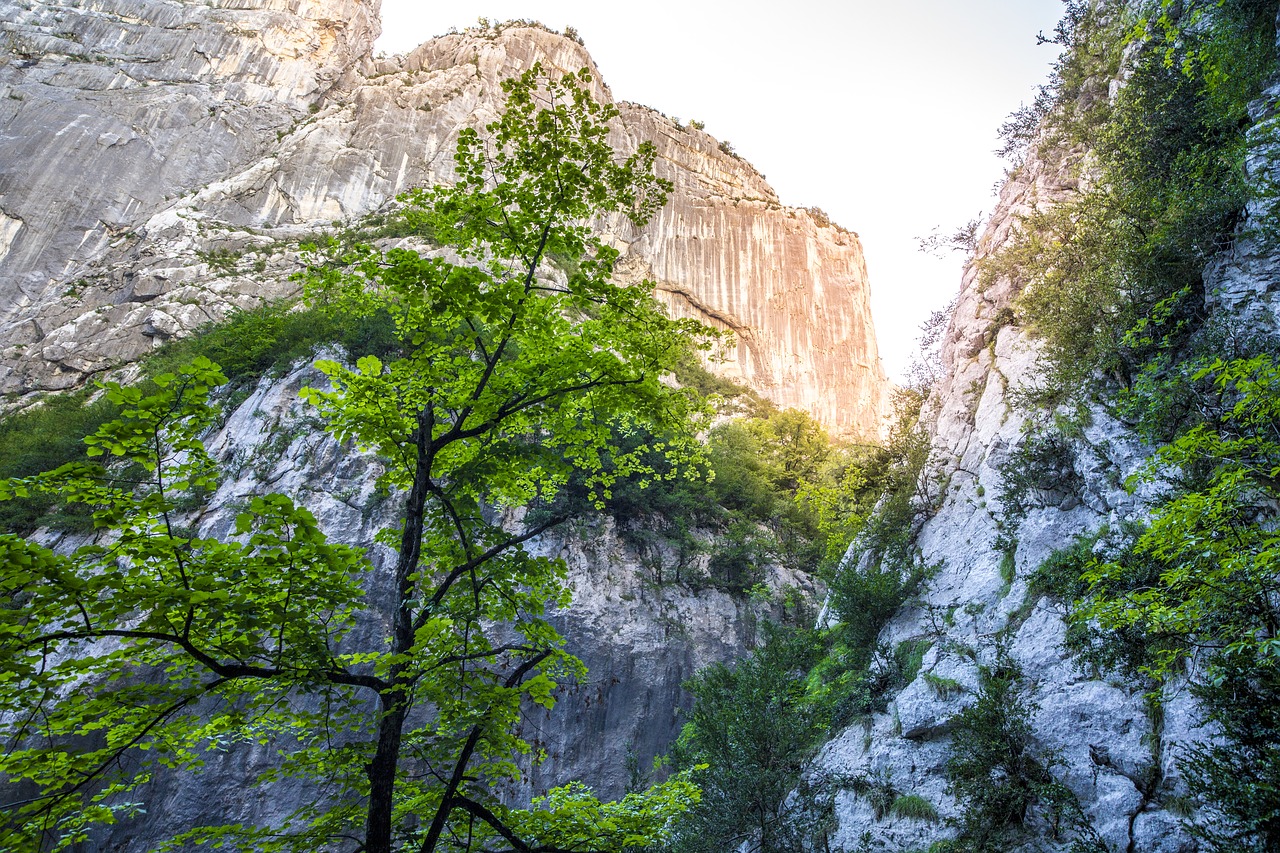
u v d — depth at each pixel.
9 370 53.66
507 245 12.30
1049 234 24.34
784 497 42.88
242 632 8.52
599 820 11.09
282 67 79.81
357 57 85.25
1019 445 19.61
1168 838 11.75
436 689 9.70
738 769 17.48
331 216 68.62
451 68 81.88
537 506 33.06
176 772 24.44
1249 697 9.90
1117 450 16.25
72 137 67.88
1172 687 12.98
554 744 28.09
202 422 8.52
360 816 10.13
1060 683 14.71
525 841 10.66
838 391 77.25
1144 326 16.05
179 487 8.35
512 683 10.50
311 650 8.77
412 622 10.63
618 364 11.82
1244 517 10.60
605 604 31.72
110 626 9.04
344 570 8.62
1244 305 14.32
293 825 23.88
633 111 87.31
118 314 55.62
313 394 11.28
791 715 19.17
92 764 8.29
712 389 60.94
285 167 69.81
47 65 72.19
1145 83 19.53
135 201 67.44
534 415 12.59
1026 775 13.91
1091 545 15.87
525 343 12.05
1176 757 10.89
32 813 7.86
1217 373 13.39
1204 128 18.17
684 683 24.14
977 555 19.72
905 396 29.39
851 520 27.50
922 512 23.36
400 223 55.94
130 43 76.62
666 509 36.38
